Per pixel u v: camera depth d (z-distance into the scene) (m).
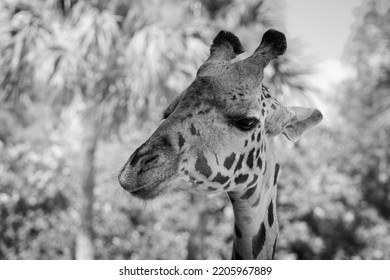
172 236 15.91
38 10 10.73
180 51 10.64
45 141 15.77
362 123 18.58
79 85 10.86
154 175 2.55
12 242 15.16
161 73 10.48
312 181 17.00
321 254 16.88
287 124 3.22
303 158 16.88
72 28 10.90
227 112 2.70
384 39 14.88
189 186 2.72
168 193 2.62
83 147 11.70
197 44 10.77
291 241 16.36
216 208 15.07
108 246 15.66
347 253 17.05
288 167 16.53
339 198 17.44
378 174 18.58
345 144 18.41
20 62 10.77
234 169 2.75
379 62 15.75
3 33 10.73
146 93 10.71
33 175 15.34
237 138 2.73
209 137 2.66
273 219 3.25
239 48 3.12
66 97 11.07
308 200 16.39
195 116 2.67
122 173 2.59
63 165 15.68
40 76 10.66
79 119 11.67
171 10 10.93
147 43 10.48
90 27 10.38
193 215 12.74
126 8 10.95
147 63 10.39
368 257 16.91
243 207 3.08
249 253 3.17
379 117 14.65
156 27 10.58
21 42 10.54
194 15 11.34
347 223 17.06
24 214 15.22
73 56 10.55
